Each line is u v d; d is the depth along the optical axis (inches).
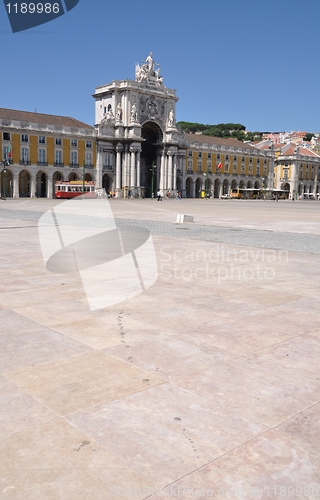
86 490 72.5
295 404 101.2
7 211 890.1
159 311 173.0
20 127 2137.1
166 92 2642.7
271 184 3486.7
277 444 85.6
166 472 77.0
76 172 2364.7
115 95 2496.3
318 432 90.1
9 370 116.6
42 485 73.4
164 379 112.6
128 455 81.4
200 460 80.3
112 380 111.4
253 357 128.0
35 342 137.3
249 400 102.6
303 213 1041.5
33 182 2212.1
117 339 141.0
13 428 89.3
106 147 2477.9
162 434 88.1
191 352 131.0
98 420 92.7
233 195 3046.3
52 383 109.3
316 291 210.5
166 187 2684.5
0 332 146.0
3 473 76.1
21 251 321.4
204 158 2982.3
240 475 76.6
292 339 143.4
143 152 2775.6
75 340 139.6
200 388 108.0
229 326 155.6
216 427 91.0
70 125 2404.0
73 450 82.5
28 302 182.9
